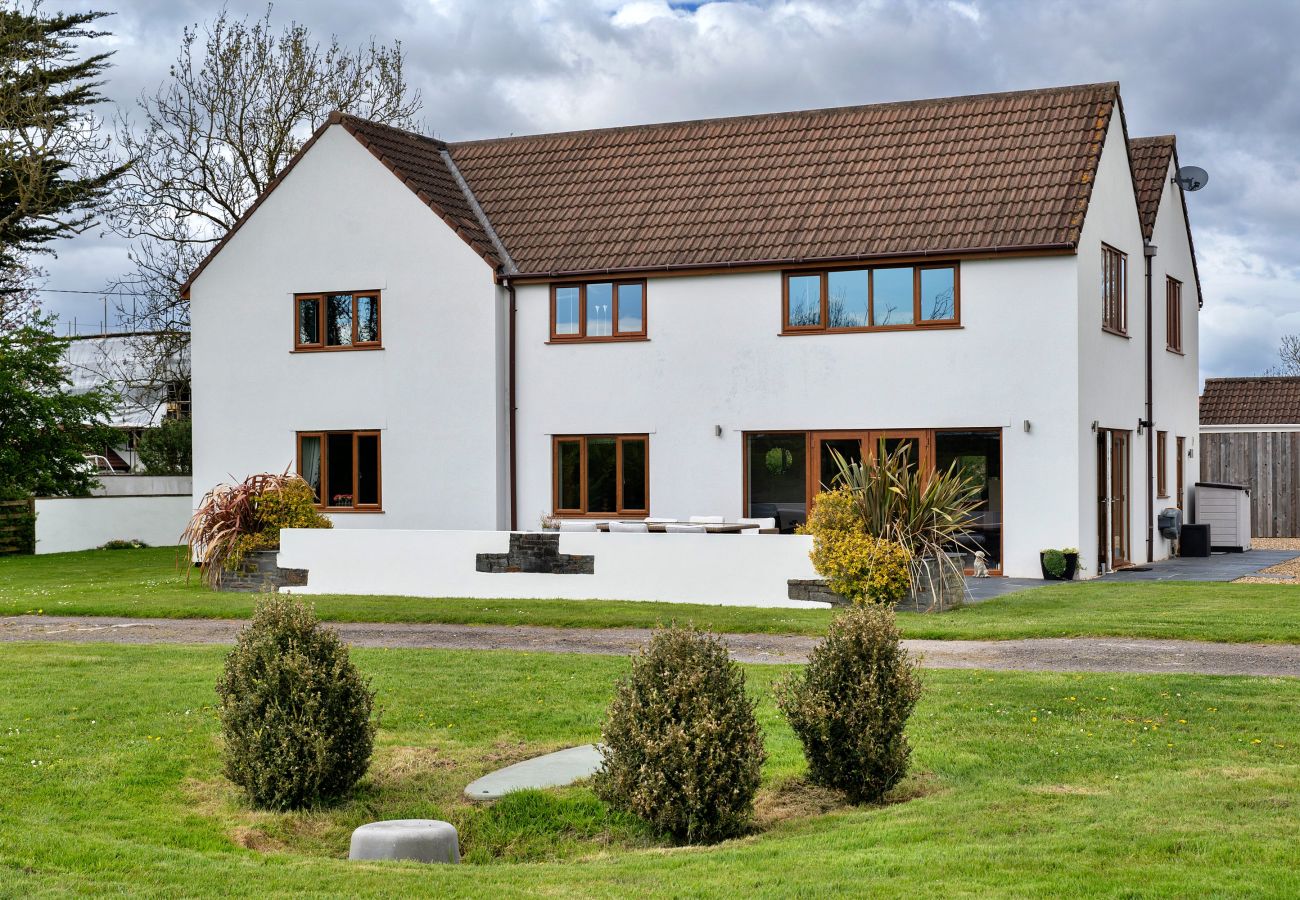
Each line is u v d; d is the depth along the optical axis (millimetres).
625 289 26969
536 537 21797
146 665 15016
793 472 25875
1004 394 24375
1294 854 7926
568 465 27469
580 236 27656
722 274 26156
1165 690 12492
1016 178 25250
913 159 26594
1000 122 26656
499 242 28219
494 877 8383
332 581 23141
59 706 12758
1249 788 9453
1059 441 24047
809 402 25641
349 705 10562
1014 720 11719
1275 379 37531
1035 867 7906
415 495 28109
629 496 26969
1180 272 32281
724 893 7781
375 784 10812
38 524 34750
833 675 10164
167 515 38375
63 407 37000
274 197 29219
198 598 21797
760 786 9992
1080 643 15602
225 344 29719
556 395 27422
